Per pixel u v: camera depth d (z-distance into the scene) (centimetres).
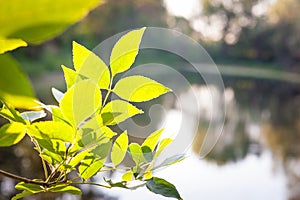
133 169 49
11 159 546
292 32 3784
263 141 1062
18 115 43
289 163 848
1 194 417
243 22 3872
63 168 51
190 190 619
